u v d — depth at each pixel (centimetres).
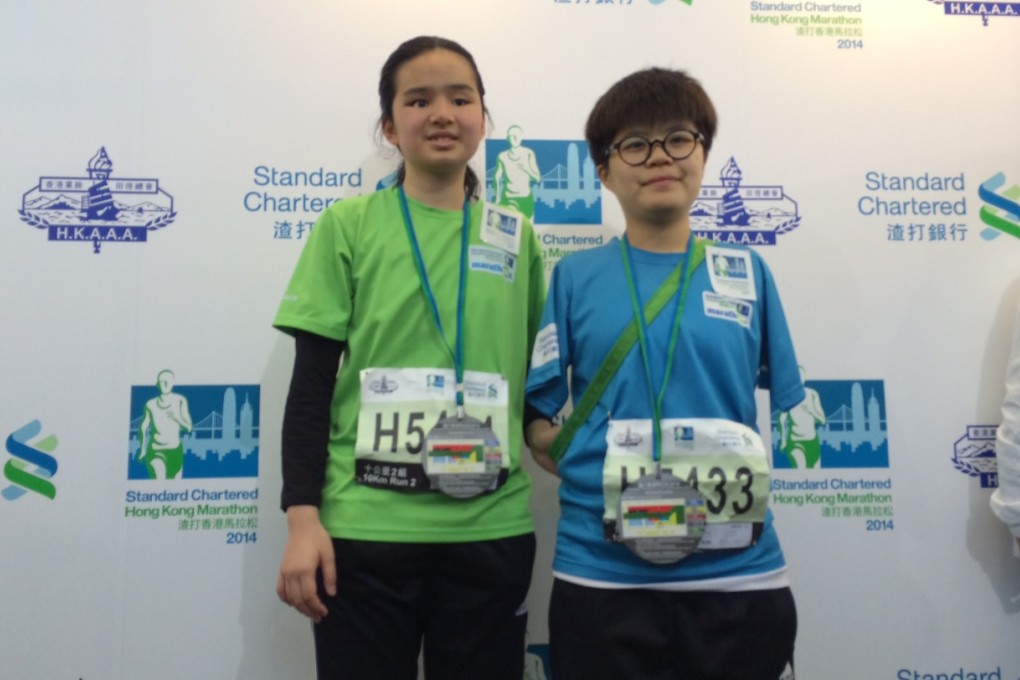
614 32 150
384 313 114
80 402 137
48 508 134
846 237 149
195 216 142
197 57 145
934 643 141
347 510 107
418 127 118
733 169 149
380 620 107
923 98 153
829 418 145
